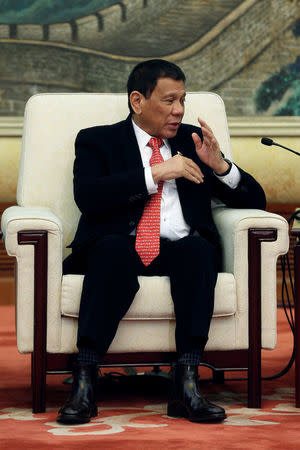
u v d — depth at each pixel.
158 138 5.71
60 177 6.02
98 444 4.26
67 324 5.13
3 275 10.80
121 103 6.21
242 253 5.26
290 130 10.63
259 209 5.77
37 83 10.66
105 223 5.45
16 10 10.59
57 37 10.69
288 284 10.77
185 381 4.91
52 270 5.12
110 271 4.91
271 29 10.84
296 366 5.32
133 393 5.82
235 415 5.06
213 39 10.84
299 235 5.36
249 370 5.28
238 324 5.25
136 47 10.80
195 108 6.27
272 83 10.88
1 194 10.29
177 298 5.01
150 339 5.14
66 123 6.12
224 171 5.55
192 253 5.04
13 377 6.37
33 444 4.26
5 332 8.53
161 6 10.77
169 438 4.41
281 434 4.51
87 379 4.91
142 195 5.34
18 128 10.34
